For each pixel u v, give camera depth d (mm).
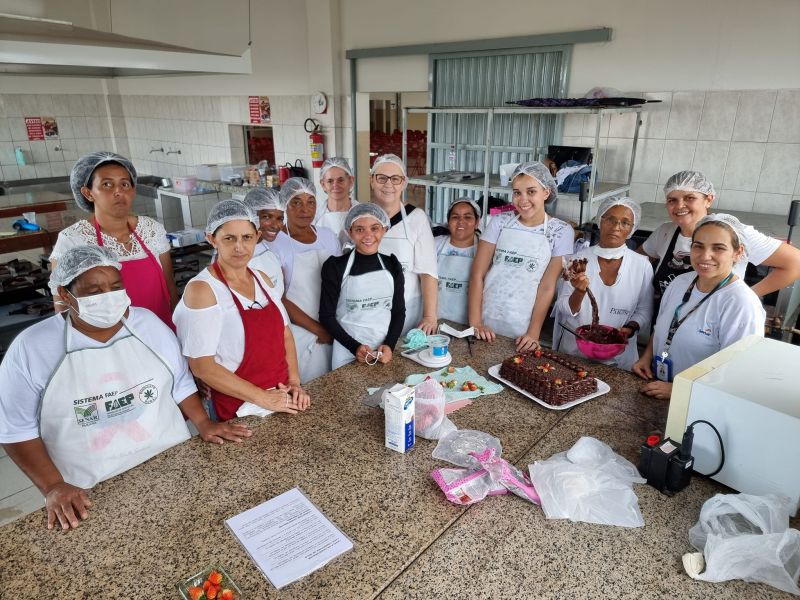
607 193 3395
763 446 1244
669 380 1823
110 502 1291
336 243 2564
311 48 5020
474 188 3912
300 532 1190
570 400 1695
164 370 1544
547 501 1258
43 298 3529
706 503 1201
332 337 2297
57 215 3984
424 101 6340
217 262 1719
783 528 1126
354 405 1709
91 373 1423
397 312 2217
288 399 1694
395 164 2393
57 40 1980
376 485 1340
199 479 1369
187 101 6305
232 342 1720
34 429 1404
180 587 1055
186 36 5199
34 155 6418
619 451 1474
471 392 1756
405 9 4484
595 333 2031
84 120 6797
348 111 5078
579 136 3863
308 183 2418
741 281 1695
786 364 1421
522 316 2475
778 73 3059
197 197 5387
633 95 3539
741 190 3326
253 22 5375
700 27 3236
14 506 2443
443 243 2740
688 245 2268
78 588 1058
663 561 1119
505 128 4223
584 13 3631
